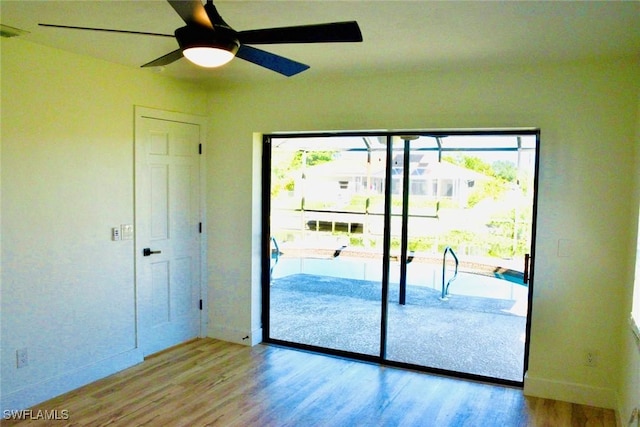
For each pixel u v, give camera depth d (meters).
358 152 4.23
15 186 3.03
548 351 3.43
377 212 4.20
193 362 4.04
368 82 3.86
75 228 3.42
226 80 4.17
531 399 3.43
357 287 4.38
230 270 4.54
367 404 3.32
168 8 2.41
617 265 3.21
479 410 3.25
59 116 3.27
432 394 3.50
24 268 3.11
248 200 4.40
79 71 3.38
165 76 4.04
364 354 4.20
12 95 2.99
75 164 3.39
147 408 3.19
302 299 4.83
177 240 4.33
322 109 4.04
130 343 3.92
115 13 2.50
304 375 3.81
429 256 4.14
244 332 4.50
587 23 2.47
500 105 3.45
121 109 3.71
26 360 3.14
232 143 4.44
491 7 2.29
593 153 3.22
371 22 2.54
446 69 3.55
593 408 3.29
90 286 3.55
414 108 3.71
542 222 3.37
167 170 4.18
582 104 3.23
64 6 2.39
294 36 1.98
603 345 3.28
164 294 4.25
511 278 3.80
